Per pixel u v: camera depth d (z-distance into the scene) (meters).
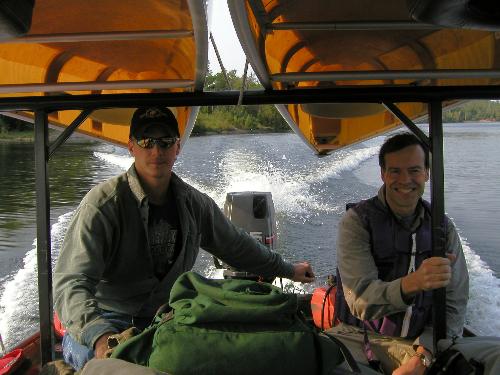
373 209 2.49
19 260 8.83
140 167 2.48
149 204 2.53
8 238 10.04
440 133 2.39
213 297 1.68
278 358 1.53
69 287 2.17
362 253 2.43
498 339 2.22
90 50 2.32
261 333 1.55
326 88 2.44
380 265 2.47
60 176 17.73
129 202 2.46
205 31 1.77
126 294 2.55
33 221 11.28
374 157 20.47
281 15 1.88
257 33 1.97
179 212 2.57
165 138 2.44
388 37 2.17
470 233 9.77
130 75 2.77
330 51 2.40
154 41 2.15
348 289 2.41
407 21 1.94
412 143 2.40
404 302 2.19
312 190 13.91
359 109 3.31
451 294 2.50
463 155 20.41
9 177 17.52
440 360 2.11
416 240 2.45
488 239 9.34
